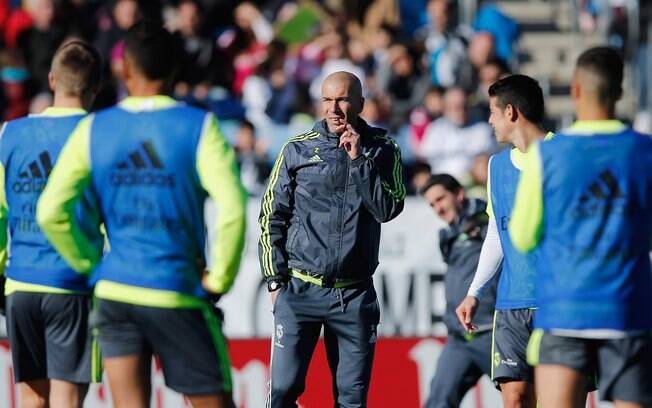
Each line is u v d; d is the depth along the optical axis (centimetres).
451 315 2738
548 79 5616
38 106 4475
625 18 5566
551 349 1886
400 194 2366
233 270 1805
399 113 4738
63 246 1891
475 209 2700
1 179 2216
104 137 1845
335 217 2362
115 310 1845
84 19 4962
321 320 2406
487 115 4628
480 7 5762
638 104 5288
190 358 1848
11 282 2195
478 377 2786
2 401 3148
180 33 4544
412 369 3256
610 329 1836
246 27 5044
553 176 1845
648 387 1859
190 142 1820
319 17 5406
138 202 1833
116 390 1877
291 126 4459
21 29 4809
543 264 1883
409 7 5666
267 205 2414
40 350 2209
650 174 1850
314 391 3206
